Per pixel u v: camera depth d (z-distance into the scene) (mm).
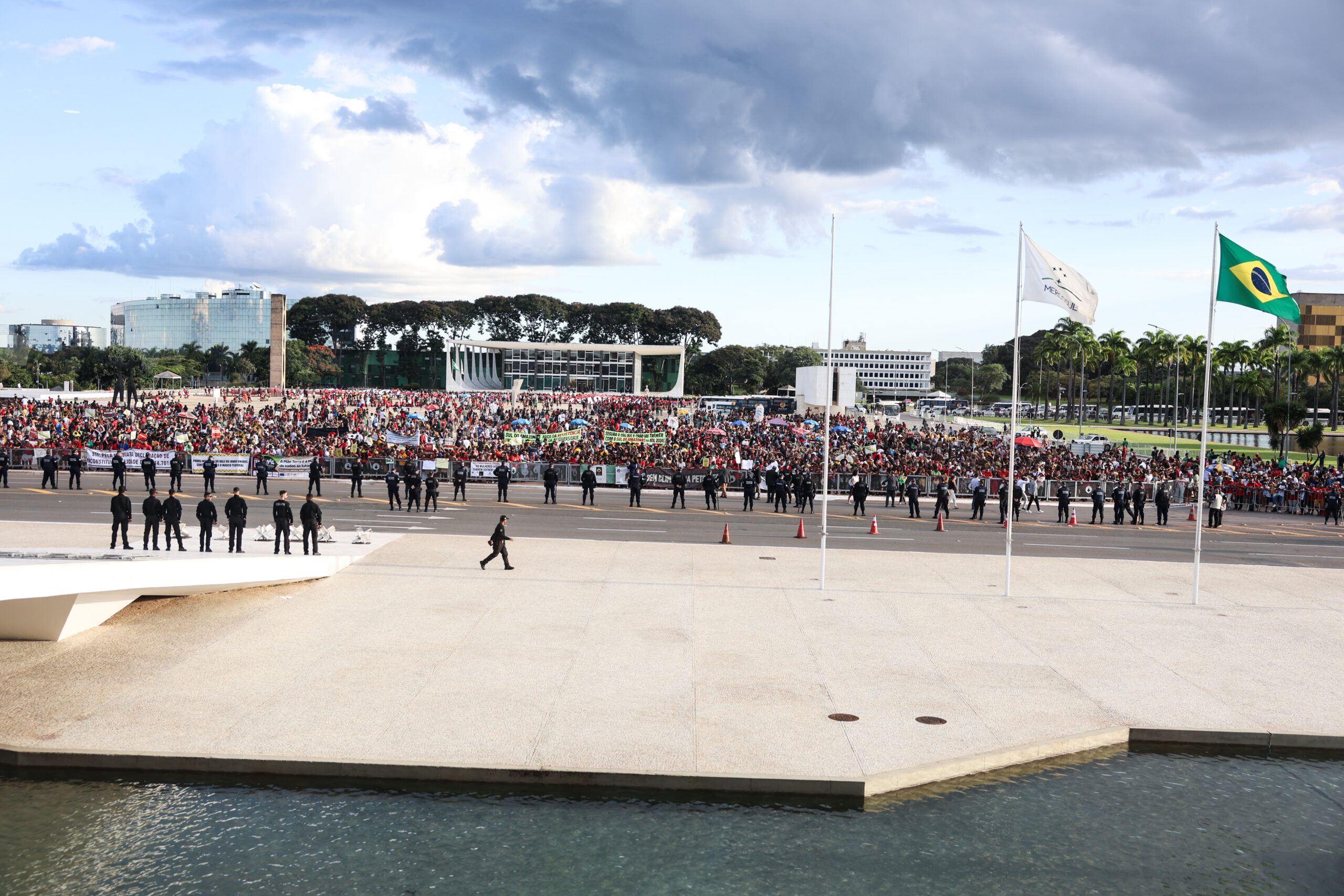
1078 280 23547
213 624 19719
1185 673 18016
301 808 12227
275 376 118938
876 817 12359
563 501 43375
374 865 10938
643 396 132750
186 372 164000
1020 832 12094
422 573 25000
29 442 51688
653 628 20188
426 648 18297
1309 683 17594
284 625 19703
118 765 12898
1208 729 15023
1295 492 51188
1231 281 23625
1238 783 13773
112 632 18969
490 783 12797
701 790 12688
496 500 43156
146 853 11086
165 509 24781
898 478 50219
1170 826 12422
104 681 15992
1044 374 186875
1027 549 32844
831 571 27141
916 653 18891
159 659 17250
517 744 13594
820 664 17953
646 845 11508
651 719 14766
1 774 12914
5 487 41000
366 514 36281
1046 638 20344
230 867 10820
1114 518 43625
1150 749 14859
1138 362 148375
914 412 157125
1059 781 13617
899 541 33844
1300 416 93812
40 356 157500
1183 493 52625
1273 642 20453
